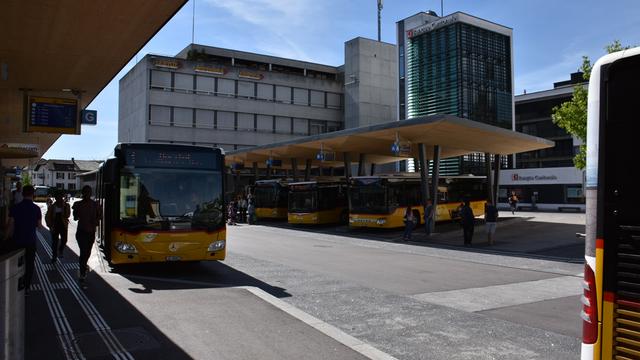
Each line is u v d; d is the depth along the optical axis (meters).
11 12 8.60
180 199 12.03
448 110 45.50
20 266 4.46
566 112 26.94
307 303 9.31
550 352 6.50
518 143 29.66
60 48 10.53
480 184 34.53
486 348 6.66
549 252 18.84
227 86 59.53
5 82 13.38
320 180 36.59
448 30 46.06
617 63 3.72
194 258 11.95
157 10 8.55
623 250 3.60
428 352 6.49
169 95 56.12
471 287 11.30
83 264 10.30
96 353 6.09
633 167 3.60
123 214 11.63
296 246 20.25
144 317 7.81
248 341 6.65
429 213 25.42
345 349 6.36
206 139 58.00
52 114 14.27
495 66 47.59
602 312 3.69
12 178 51.00
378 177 27.73
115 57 11.16
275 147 35.75
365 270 13.72
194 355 6.06
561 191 48.41
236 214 37.16
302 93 64.81
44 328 7.14
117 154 11.86
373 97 65.06
